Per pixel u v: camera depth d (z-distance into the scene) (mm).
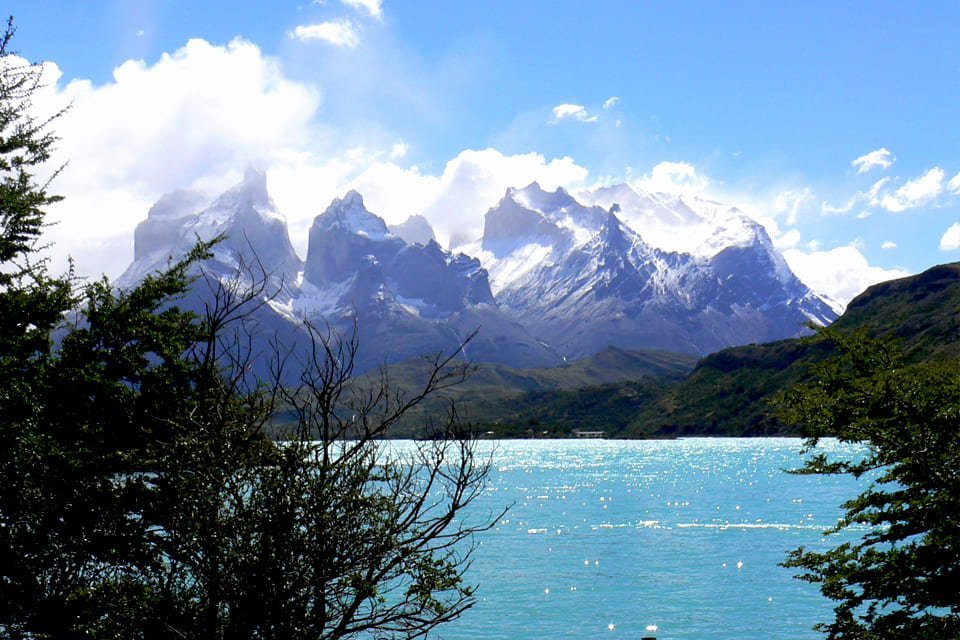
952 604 15094
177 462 11227
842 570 16422
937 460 15648
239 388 11219
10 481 13336
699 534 76500
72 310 16391
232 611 10383
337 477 10938
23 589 12469
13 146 17453
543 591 50594
